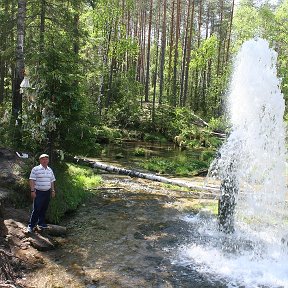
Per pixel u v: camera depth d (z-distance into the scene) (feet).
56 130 34.58
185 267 22.54
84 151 36.32
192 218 32.30
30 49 41.37
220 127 92.73
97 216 31.81
